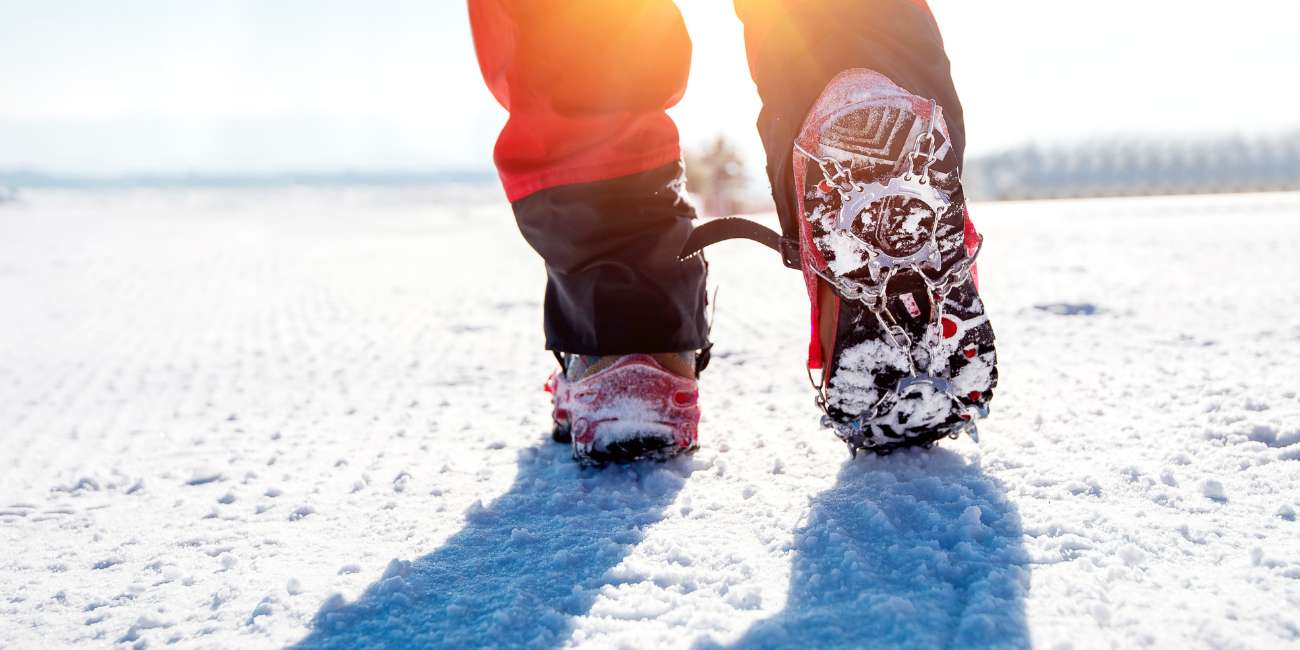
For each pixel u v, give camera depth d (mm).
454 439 1603
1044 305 2807
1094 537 896
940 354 1037
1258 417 1300
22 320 4129
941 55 1070
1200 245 4535
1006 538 908
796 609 783
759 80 1112
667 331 1237
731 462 1279
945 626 725
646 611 805
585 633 771
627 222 1201
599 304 1226
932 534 934
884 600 765
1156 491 1022
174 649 791
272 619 838
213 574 976
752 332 2760
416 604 855
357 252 8742
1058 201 14320
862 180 976
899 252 992
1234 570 807
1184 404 1433
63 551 1082
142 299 4918
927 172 972
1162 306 2629
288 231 14203
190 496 1319
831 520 973
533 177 1209
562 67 1154
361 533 1088
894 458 1191
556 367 2406
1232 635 677
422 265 6828
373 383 2295
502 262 6875
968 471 1138
